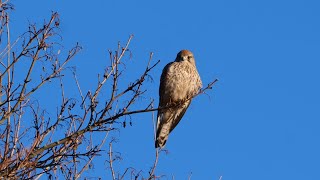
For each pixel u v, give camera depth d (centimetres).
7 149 938
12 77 1009
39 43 1031
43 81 1026
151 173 1042
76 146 1002
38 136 970
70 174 998
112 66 1020
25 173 945
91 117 1011
